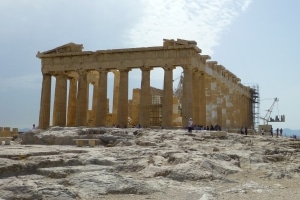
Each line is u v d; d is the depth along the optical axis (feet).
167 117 207.72
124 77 223.30
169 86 210.79
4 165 61.46
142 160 78.74
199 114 222.48
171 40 213.87
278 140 151.84
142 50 218.18
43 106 240.32
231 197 52.85
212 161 78.48
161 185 60.54
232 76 293.84
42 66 244.42
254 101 377.30
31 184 52.65
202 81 229.86
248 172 78.33
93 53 229.86
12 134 215.92
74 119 256.52
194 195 53.78
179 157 78.13
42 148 101.30
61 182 58.29
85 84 233.14
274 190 59.67
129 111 277.44
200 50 216.33
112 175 61.57
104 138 141.28
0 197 47.67
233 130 239.91
